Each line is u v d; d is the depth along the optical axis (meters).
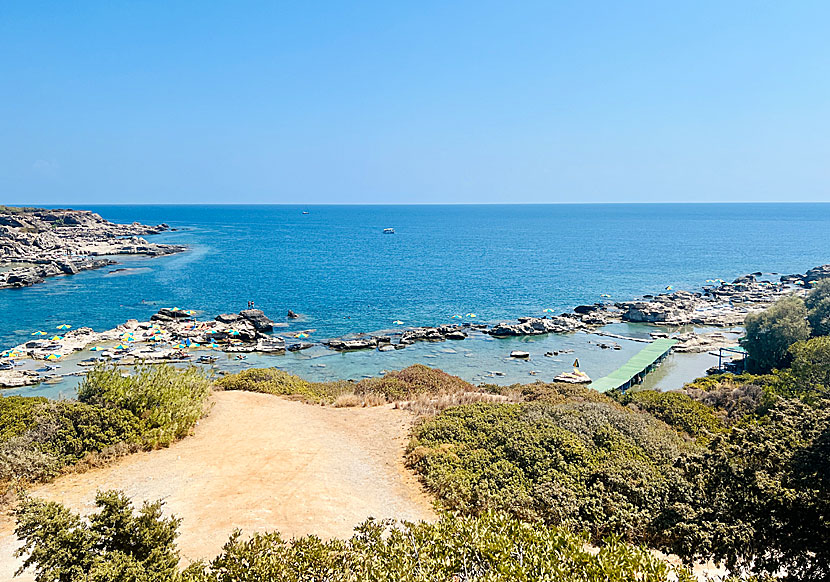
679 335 77.50
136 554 12.29
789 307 60.91
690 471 18.06
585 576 11.51
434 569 11.93
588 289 113.19
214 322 76.62
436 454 22.66
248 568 12.34
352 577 12.25
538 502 18.61
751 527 15.17
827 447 15.80
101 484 19.95
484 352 68.19
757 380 45.28
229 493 19.56
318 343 70.81
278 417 29.09
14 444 20.62
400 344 70.81
